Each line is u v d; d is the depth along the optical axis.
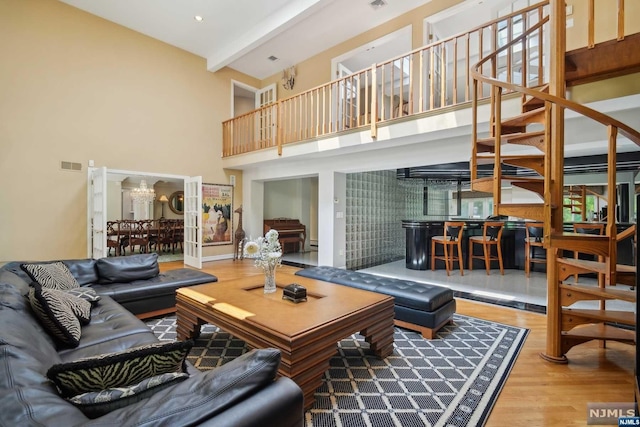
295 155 5.73
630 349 2.64
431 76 4.00
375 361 2.42
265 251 2.69
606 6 3.63
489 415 1.77
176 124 6.66
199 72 7.05
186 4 5.29
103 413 0.92
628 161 4.61
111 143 5.76
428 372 2.25
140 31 6.09
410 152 4.85
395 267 6.45
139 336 1.98
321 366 1.90
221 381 0.92
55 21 5.16
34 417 0.76
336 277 3.52
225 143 7.44
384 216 7.41
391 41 6.13
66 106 5.27
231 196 7.64
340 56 6.63
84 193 5.45
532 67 5.73
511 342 2.75
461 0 5.04
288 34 6.35
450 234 5.67
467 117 3.65
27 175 4.93
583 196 6.23
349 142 4.87
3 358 1.00
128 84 5.97
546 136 2.15
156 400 0.86
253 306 2.28
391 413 1.79
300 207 9.59
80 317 2.11
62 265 2.97
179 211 10.99
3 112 4.72
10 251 4.78
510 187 6.95
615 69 2.31
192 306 2.53
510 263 6.25
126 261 3.45
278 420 0.93
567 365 2.35
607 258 2.03
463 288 4.64
